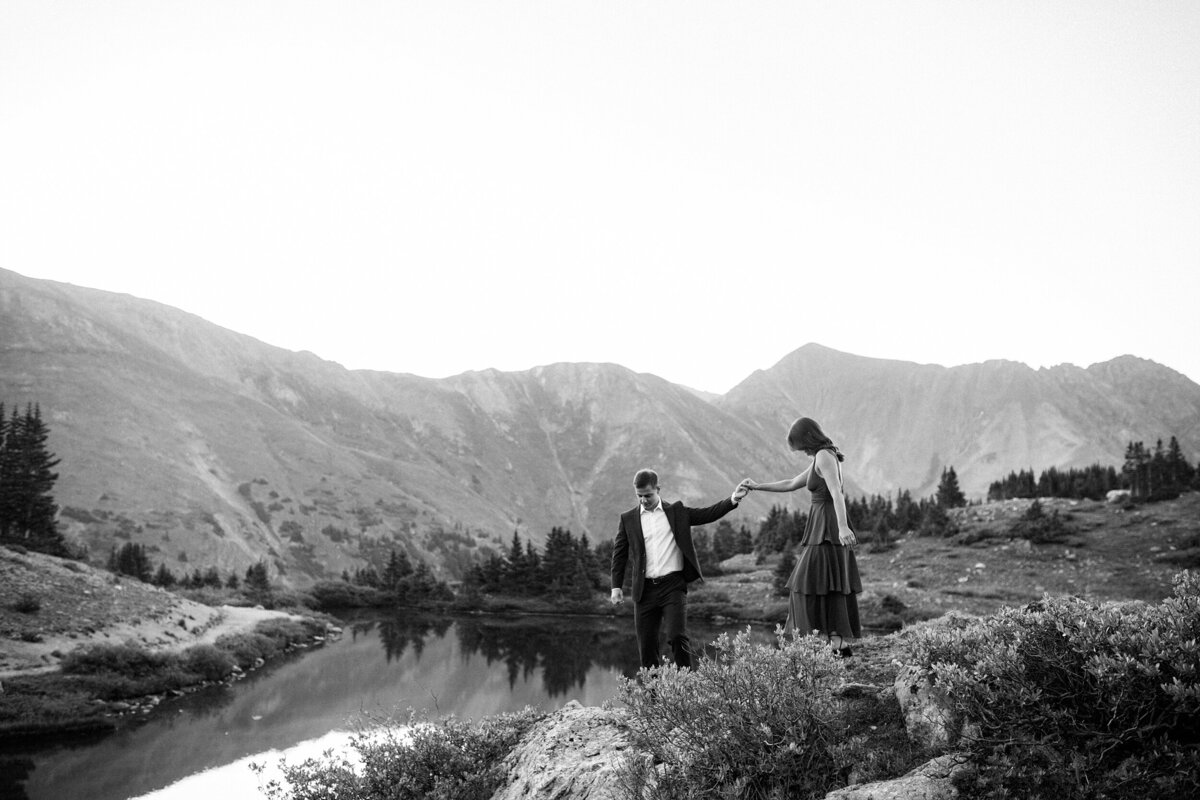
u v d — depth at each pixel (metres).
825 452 6.92
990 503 104.12
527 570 110.62
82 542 160.00
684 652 7.29
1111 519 81.62
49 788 21.48
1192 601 4.36
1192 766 3.66
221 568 173.38
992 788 4.09
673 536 7.66
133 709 30.67
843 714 5.42
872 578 73.69
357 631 71.56
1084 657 4.27
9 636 33.00
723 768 4.98
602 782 5.86
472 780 7.52
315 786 8.05
